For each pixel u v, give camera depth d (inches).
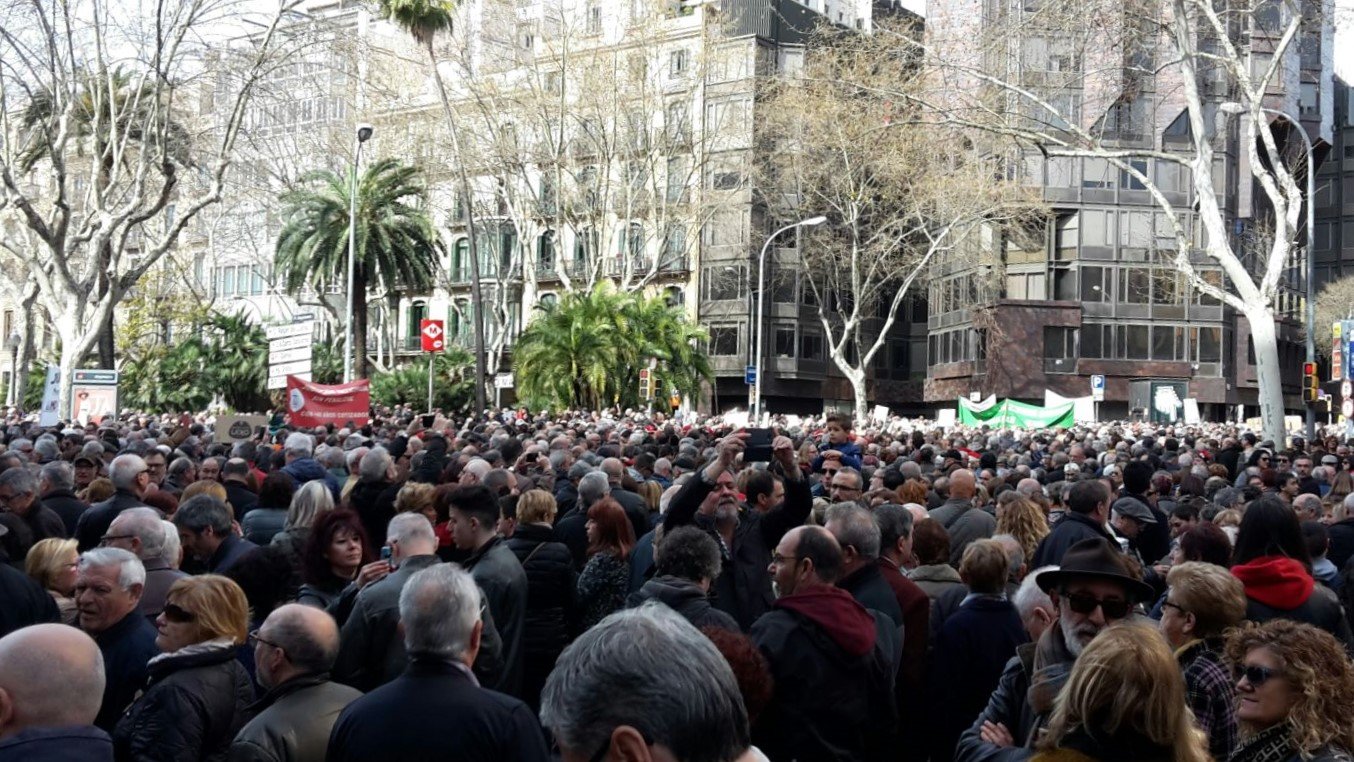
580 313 1691.7
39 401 1911.9
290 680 177.6
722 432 868.0
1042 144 989.8
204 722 176.1
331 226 1766.7
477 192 2299.5
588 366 1663.4
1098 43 1061.8
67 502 375.9
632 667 94.7
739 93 2317.9
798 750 194.1
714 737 94.8
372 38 2235.5
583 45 2164.1
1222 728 173.2
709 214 2042.3
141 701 178.4
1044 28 1010.1
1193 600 183.8
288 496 347.6
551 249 2837.1
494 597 256.5
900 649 225.5
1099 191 2655.0
